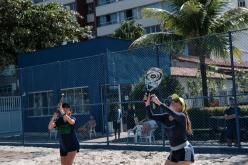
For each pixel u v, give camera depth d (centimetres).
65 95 2581
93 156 1545
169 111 694
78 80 2530
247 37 2323
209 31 2400
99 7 6319
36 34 3669
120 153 1588
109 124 2153
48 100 2627
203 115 1781
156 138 1797
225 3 2434
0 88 3578
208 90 2070
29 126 2750
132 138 1967
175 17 2436
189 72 2502
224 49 1981
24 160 1572
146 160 1384
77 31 3938
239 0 5500
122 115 2155
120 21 6109
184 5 2305
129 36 5078
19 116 2827
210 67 2092
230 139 1440
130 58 2177
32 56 3131
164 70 2038
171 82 1948
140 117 1984
